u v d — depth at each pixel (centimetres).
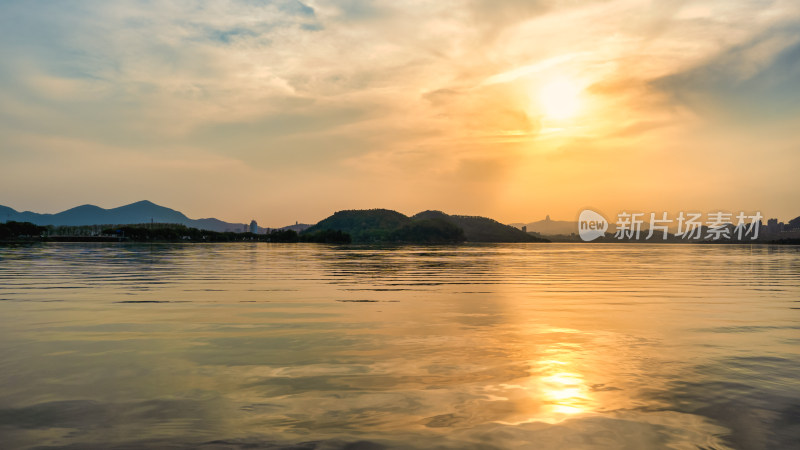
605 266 4338
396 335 1055
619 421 548
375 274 3056
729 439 498
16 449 471
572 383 695
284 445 480
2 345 941
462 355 868
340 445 480
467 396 635
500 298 1766
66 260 4603
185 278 2616
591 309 1477
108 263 4131
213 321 1236
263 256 6444
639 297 1808
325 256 6681
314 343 970
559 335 1056
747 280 2703
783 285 2377
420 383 694
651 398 628
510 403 609
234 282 2392
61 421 544
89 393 645
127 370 762
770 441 494
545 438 500
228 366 790
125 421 545
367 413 571
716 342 984
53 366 784
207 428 525
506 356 861
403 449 471
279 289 2056
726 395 639
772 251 11488
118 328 1130
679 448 478
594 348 926
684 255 8238
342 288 2119
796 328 1151
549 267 4103
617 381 705
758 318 1305
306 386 679
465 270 3553
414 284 2339
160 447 476
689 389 665
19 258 4988
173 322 1219
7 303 1568
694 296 1852
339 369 772
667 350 909
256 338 1019
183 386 679
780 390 661
